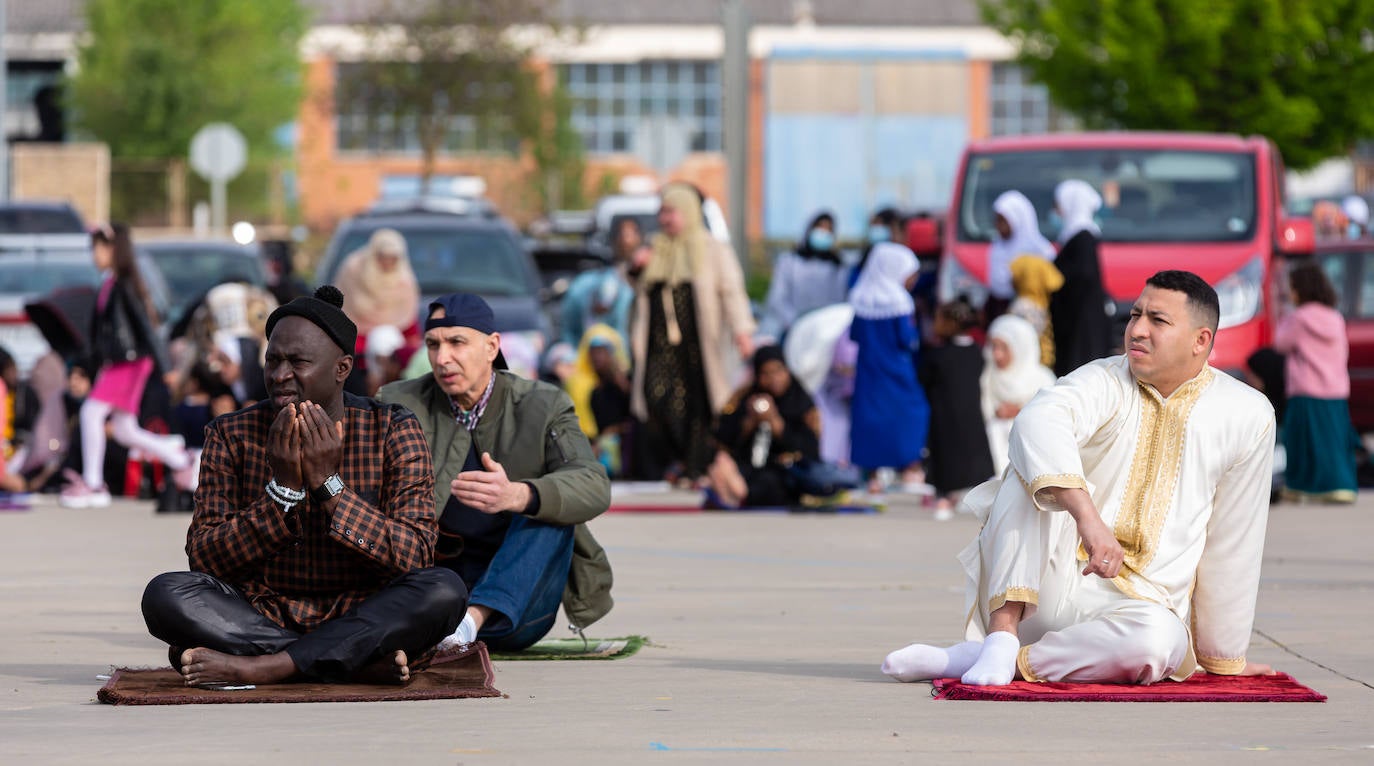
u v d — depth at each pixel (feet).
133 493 134.00
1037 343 113.91
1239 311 130.72
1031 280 118.11
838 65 393.50
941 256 140.67
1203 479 49.03
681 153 231.50
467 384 55.42
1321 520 111.86
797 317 146.82
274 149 389.39
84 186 329.72
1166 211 136.05
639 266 128.77
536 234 297.53
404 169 460.96
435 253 156.46
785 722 44.62
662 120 231.91
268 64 389.19
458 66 384.68
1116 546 46.93
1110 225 135.54
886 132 392.27
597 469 55.62
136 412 121.70
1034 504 47.83
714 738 42.42
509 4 391.86
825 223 146.61
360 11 456.86
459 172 424.05
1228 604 49.47
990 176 139.64
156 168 365.61
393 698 47.57
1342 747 41.27
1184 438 48.96
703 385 128.26
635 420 139.95
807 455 117.29
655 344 128.26
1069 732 43.11
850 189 393.50
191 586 48.16
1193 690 47.85
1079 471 47.24
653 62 485.97
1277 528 106.52
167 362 123.34
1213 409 48.96
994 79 481.05
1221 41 247.70
